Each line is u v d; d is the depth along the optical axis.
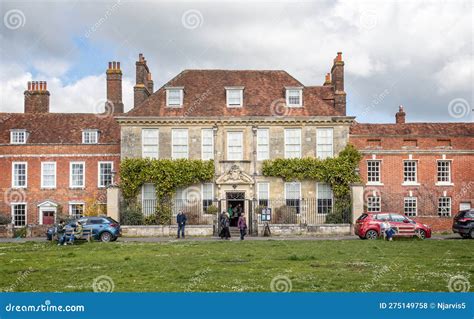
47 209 44.53
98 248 27.08
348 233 37.56
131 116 40.97
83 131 45.78
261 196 41.03
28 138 45.81
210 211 39.16
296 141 41.38
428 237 33.28
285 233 37.69
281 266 19.52
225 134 41.19
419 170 43.31
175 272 18.22
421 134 44.56
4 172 44.81
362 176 43.06
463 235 34.00
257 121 41.16
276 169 40.72
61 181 44.78
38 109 49.59
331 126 41.34
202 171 40.47
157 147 41.22
